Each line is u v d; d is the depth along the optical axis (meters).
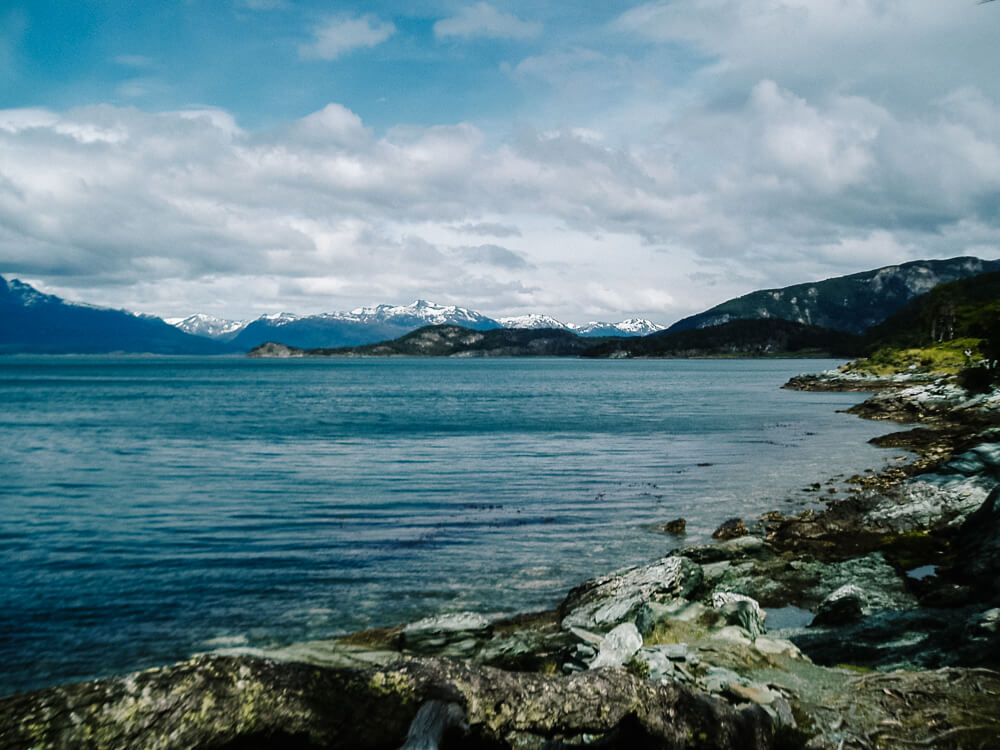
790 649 9.44
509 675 3.73
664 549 20.81
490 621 14.58
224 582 17.53
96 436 56.31
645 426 63.75
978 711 6.45
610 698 3.94
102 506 27.81
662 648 8.95
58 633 13.90
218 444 50.66
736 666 8.40
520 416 75.81
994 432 38.44
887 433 56.12
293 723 2.84
